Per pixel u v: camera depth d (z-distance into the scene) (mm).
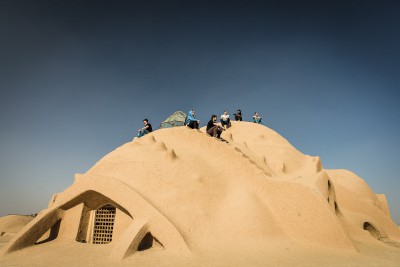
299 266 8016
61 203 11898
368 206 18422
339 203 18625
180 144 14688
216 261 8469
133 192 10883
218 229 10508
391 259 9531
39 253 9906
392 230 17391
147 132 16578
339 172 22531
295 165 18953
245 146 17422
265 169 14898
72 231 11727
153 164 12602
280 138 22016
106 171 12828
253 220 10883
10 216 28109
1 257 9695
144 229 9758
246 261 8461
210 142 14289
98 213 12266
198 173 12430
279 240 10547
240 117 24469
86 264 8492
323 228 10711
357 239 14141
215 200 11711
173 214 10562
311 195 11414
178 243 9328
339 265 8203
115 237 10875
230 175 12930
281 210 11547
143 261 8562
